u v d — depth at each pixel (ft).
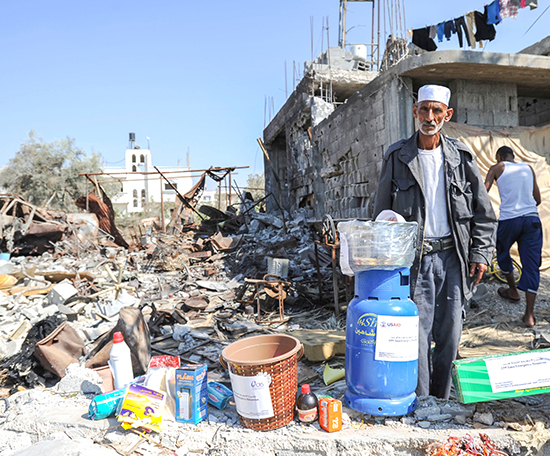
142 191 214.90
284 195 55.47
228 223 47.60
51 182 91.97
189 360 12.89
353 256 8.46
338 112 29.96
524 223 13.96
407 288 8.51
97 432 8.51
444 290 8.98
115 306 18.48
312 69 38.32
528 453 7.29
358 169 26.86
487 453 7.02
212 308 19.51
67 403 9.73
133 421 8.25
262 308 18.92
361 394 8.37
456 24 21.44
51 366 11.42
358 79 38.32
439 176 8.82
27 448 7.96
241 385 8.09
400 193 9.01
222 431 8.18
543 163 21.72
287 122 47.19
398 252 8.12
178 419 8.59
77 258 37.35
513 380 8.00
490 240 8.81
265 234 41.91
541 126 21.86
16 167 92.99
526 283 13.70
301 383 10.57
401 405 8.15
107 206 47.16
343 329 14.99
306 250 28.89
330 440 7.61
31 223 37.93
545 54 26.94
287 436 7.86
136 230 50.24
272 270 21.66
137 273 31.71
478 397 8.01
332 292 18.98
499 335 13.16
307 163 41.65
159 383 9.09
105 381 10.64
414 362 8.27
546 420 7.93
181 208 48.67
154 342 15.20
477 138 20.86
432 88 8.41
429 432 7.69
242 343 9.36
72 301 19.26
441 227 8.87
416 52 32.32
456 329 8.91
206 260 34.65
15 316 17.66
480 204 8.80
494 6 19.97
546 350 8.28
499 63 19.40
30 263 33.53
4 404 10.60
